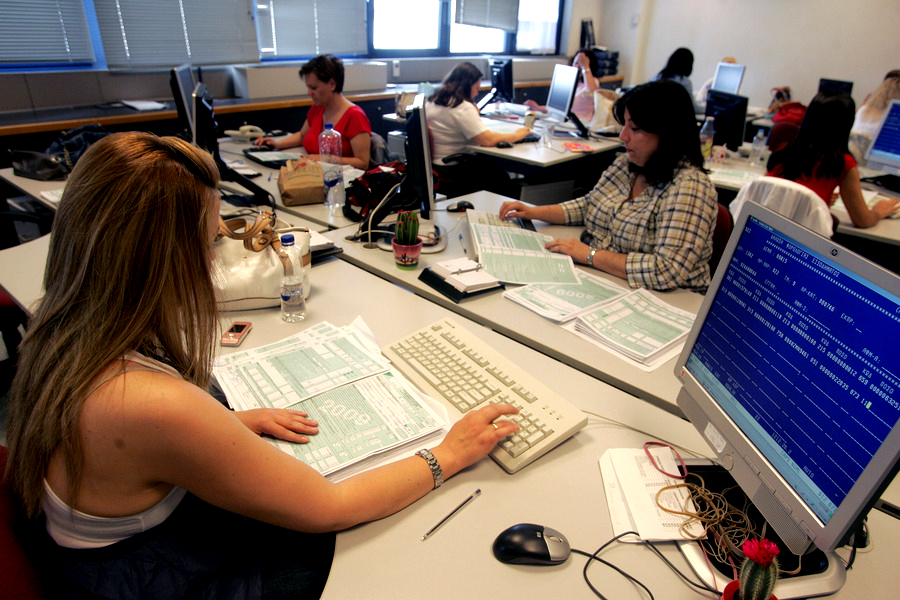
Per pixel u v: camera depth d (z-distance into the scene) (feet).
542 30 20.88
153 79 11.82
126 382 2.05
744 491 2.55
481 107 14.82
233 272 4.32
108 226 2.06
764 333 2.50
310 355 3.78
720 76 16.62
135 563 2.35
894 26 16.47
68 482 2.12
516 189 12.14
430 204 6.18
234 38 12.82
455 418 3.22
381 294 4.91
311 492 2.36
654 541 2.53
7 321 5.94
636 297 5.00
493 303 4.84
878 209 8.05
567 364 4.06
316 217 6.86
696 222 5.25
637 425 3.34
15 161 7.86
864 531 2.53
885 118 9.68
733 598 2.14
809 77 18.42
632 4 21.43
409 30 16.85
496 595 2.25
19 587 2.01
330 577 2.29
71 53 10.82
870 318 1.96
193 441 2.06
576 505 2.72
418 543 2.48
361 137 10.11
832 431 2.08
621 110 5.85
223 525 2.67
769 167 8.48
